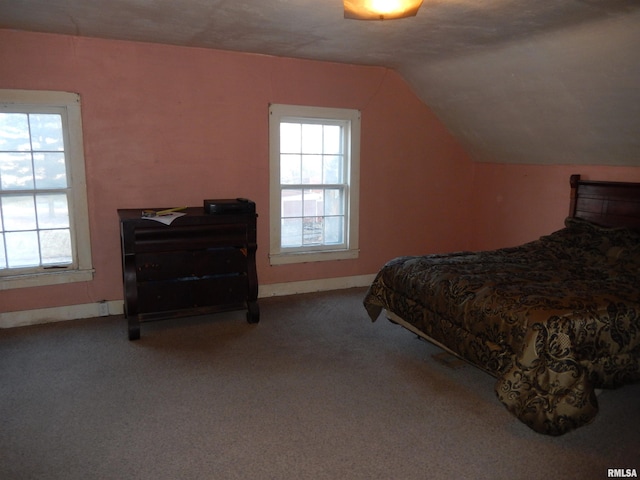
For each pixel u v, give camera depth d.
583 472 2.07
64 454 2.16
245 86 4.12
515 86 3.81
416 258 3.52
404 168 4.95
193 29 3.30
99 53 3.62
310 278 4.71
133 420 2.44
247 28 3.25
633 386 2.82
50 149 3.64
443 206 5.24
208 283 3.64
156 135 3.89
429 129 5.00
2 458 2.12
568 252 3.61
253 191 4.32
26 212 3.63
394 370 3.04
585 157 4.08
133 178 3.87
